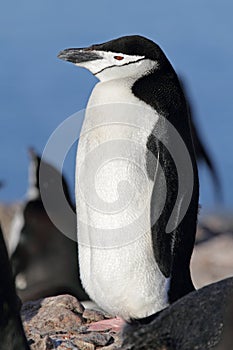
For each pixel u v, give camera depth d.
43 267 21.34
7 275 8.94
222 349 7.93
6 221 29.56
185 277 13.62
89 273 13.82
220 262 29.17
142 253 13.50
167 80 13.78
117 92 13.66
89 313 13.36
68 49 14.18
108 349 11.92
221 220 36.12
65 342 12.12
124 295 13.57
